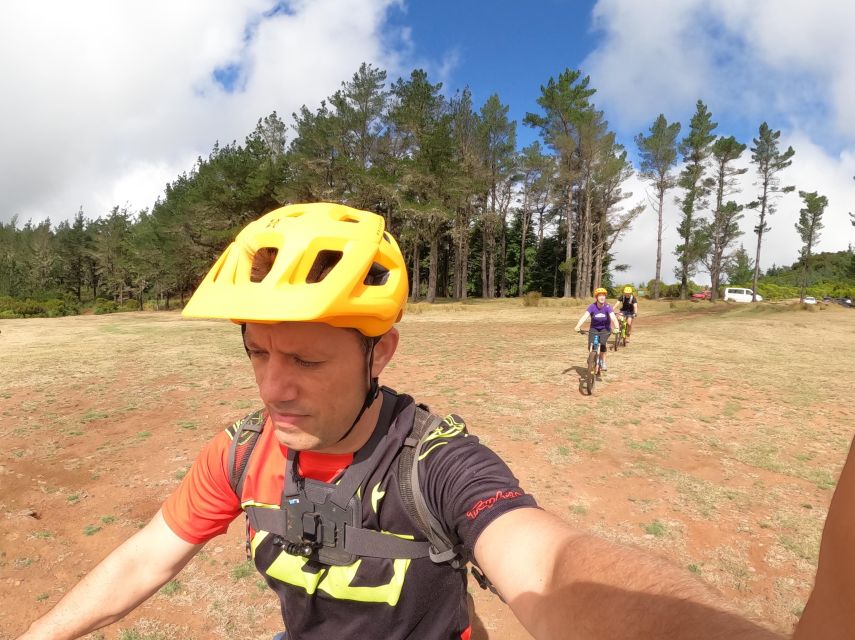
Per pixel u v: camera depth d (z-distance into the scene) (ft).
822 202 199.31
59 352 44.65
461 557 3.03
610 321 28.58
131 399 26.99
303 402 2.85
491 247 196.13
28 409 25.11
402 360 38.55
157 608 10.27
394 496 2.97
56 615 3.45
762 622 1.60
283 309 2.61
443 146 121.08
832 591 0.88
